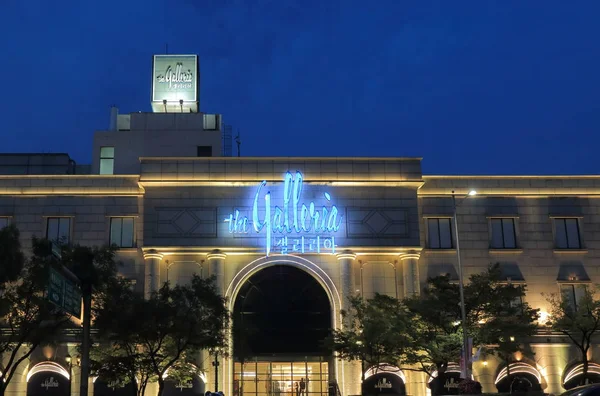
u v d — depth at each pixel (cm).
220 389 5488
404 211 5919
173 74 7556
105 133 7081
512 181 6175
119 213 5941
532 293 5978
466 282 5931
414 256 5816
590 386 2289
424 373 5612
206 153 7069
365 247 5803
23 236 5875
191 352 4791
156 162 5878
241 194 5884
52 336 4362
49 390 5534
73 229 5906
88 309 3131
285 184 5878
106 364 4678
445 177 6125
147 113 7200
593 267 6084
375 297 5228
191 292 4712
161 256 5747
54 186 5972
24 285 4147
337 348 5062
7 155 7238
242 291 5794
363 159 5975
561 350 5847
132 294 4684
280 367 5731
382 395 5212
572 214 6169
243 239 5797
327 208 5888
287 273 5844
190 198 5853
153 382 5025
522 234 6094
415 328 4953
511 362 5762
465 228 6059
